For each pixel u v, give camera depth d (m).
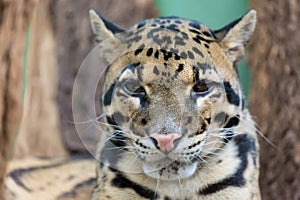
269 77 7.50
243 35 5.59
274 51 7.47
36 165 8.02
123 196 5.62
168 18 5.71
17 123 5.77
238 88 5.54
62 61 9.40
